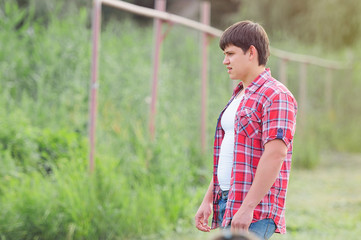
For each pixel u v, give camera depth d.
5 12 17.50
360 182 17.84
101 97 15.42
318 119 26.06
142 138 13.02
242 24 5.38
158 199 11.17
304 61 23.31
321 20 25.53
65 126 14.52
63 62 16.33
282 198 5.27
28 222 9.55
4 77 15.47
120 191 10.58
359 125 27.30
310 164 20.52
